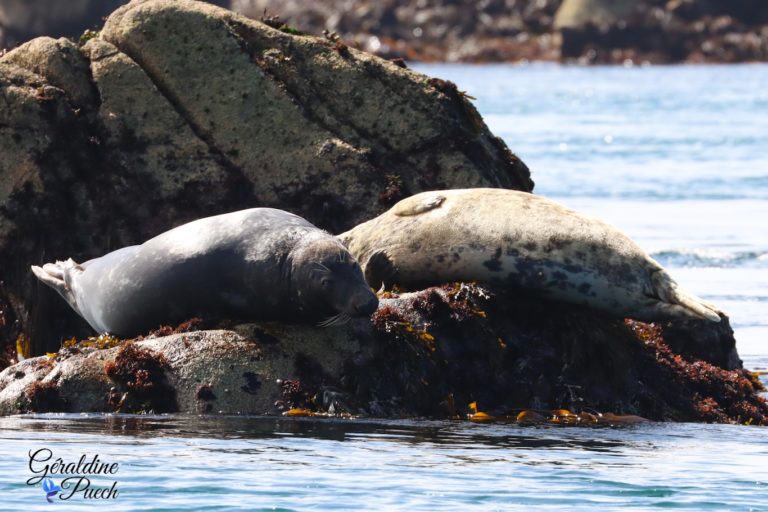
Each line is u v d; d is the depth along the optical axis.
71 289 43.94
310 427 35.53
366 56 53.03
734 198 101.62
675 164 123.25
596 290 40.94
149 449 32.25
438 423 37.31
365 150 51.19
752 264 74.94
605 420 39.31
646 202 99.44
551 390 40.16
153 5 52.44
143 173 50.41
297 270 38.25
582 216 41.97
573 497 28.83
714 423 41.00
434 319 40.31
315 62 52.53
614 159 127.44
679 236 83.44
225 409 37.25
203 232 39.94
